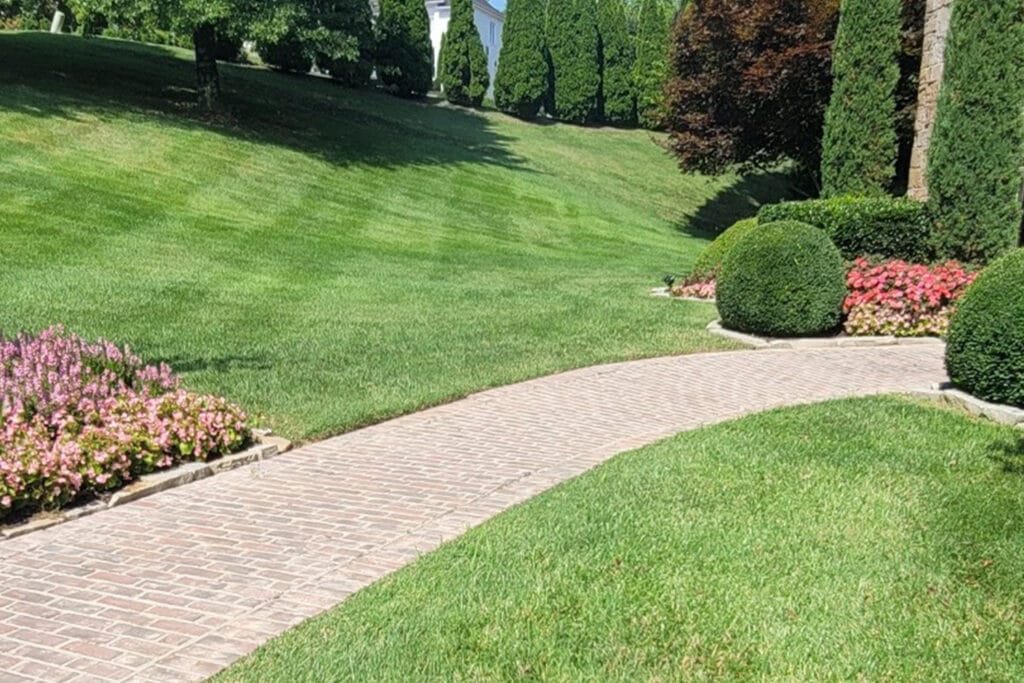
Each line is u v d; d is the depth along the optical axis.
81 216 14.02
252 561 4.09
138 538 4.40
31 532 4.50
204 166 19.34
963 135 10.70
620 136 37.31
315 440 6.23
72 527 4.57
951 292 10.09
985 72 10.45
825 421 6.36
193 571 3.97
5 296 9.63
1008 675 3.05
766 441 5.88
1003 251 10.61
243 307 10.50
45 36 30.00
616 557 3.98
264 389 7.21
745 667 3.08
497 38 51.22
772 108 21.67
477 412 6.95
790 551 4.07
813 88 20.59
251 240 15.02
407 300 11.84
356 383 7.55
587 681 2.98
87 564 4.07
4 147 16.62
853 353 9.37
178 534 4.45
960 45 10.67
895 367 8.59
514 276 14.84
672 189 30.48
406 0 35.44
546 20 38.62
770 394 7.53
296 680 2.99
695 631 3.32
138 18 20.39
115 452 5.09
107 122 20.19
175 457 5.50
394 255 15.85
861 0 13.07
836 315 9.95
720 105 22.58
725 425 6.32
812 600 3.59
